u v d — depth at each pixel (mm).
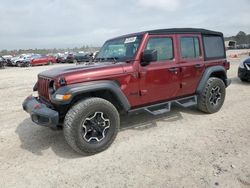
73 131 3504
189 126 4738
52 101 3547
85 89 3525
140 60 4164
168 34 4586
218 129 4504
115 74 3879
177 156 3531
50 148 4031
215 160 3354
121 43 4613
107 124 3824
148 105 4449
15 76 15359
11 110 6422
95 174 3184
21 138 4488
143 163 3387
